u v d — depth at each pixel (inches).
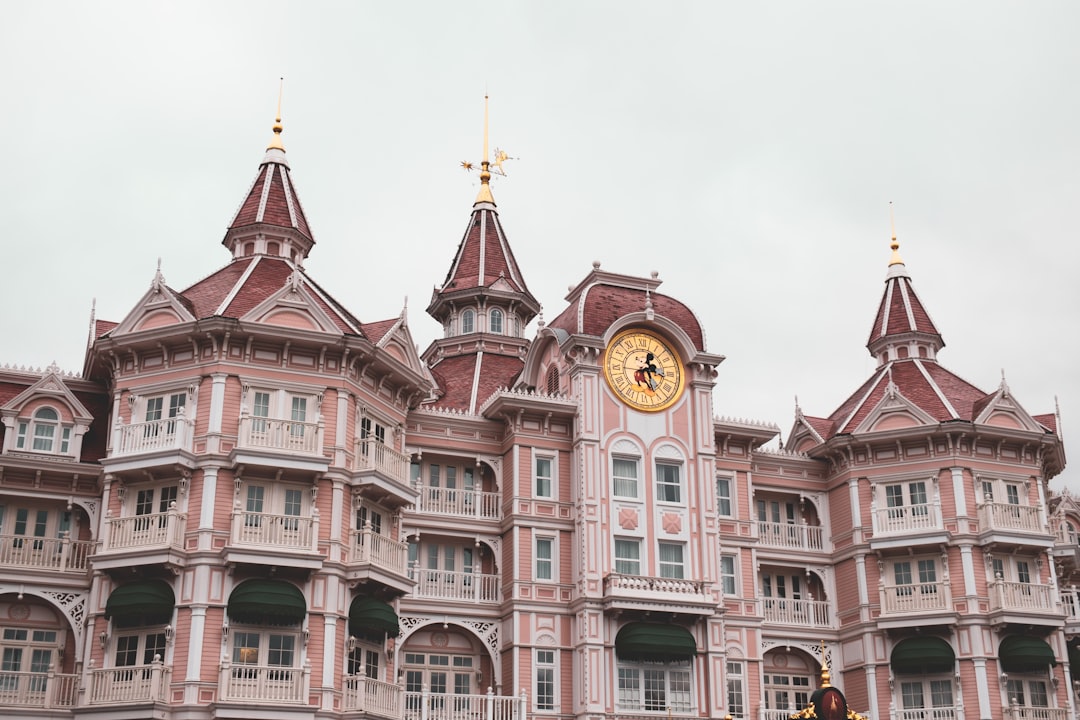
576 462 2050.9
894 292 2527.1
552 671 1945.1
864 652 2151.8
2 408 1846.7
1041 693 2111.2
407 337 1963.6
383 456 1870.1
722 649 2006.6
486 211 2743.6
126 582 1705.2
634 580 1962.4
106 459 1744.6
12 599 1775.3
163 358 1800.0
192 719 1589.6
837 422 2377.0
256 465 1711.4
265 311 1793.8
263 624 1681.8
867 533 2213.3
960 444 2198.6
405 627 1919.3
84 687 1638.8
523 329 2642.7
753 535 2183.8
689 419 2130.9
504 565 2014.0
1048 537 2162.9
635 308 2188.7
